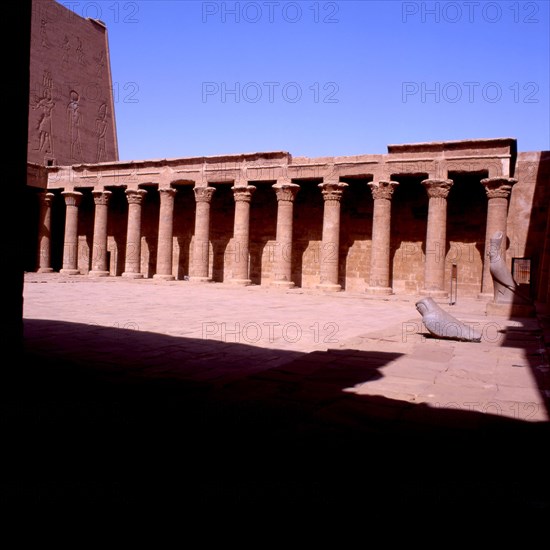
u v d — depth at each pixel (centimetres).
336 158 2873
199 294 2459
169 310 1673
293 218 3309
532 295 2756
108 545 266
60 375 686
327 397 575
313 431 455
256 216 3441
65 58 4366
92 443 423
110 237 3966
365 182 3114
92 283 2997
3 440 428
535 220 2789
